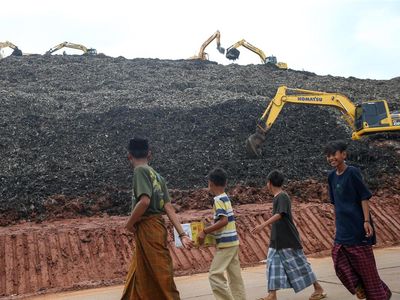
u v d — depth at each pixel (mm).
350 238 5227
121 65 38281
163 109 24484
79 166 18078
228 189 16047
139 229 4645
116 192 15242
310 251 12594
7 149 19469
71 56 41438
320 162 18875
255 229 6332
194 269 11141
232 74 38656
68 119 22875
